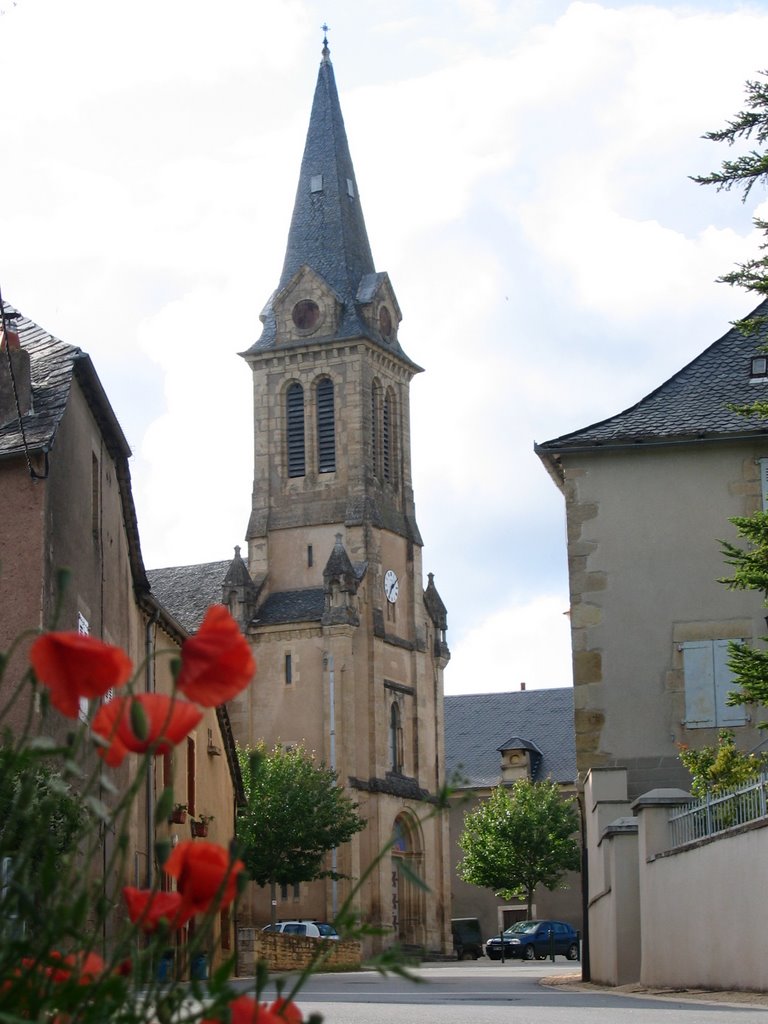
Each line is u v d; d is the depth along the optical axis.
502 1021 13.35
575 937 76.94
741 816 17.86
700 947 18.97
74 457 24.45
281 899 78.62
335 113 96.19
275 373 90.44
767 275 18.25
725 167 18.41
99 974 3.22
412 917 82.75
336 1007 16.72
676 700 27.22
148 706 3.11
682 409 28.52
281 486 88.88
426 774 88.75
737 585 19.12
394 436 92.56
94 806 3.08
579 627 27.69
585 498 28.11
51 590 22.41
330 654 83.19
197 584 89.25
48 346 25.20
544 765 100.06
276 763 67.19
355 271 93.06
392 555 89.88
